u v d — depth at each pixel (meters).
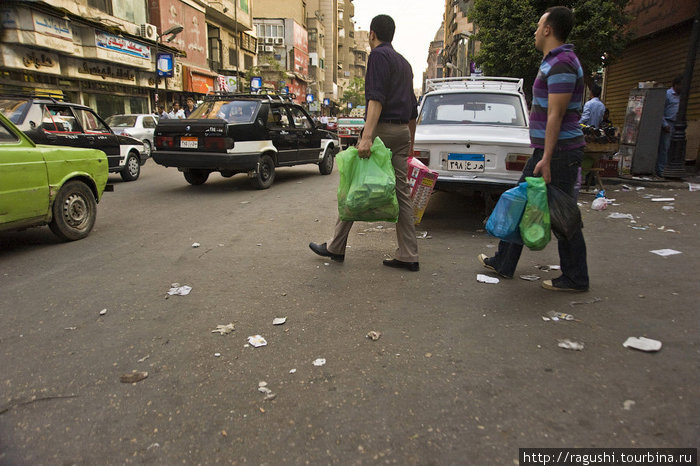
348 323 3.20
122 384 2.51
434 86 7.57
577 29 13.23
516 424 2.15
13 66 17.28
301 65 68.81
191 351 2.85
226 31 39.16
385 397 2.36
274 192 9.16
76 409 2.30
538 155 3.66
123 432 2.13
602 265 4.35
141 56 24.39
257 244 5.30
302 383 2.49
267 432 2.11
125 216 6.97
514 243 3.86
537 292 3.71
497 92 6.79
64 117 8.99
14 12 16.80
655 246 4.98
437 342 2.92
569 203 3.50
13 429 2.15
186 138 8.88
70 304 3.60
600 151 7.88
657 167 10.48
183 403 2.33
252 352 2.82
